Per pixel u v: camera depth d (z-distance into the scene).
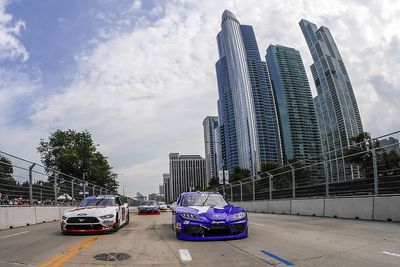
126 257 7.65
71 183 28.89
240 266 6.62
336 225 13.41
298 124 91.69
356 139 36.38
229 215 10.19
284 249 8.35
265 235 11.00
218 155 94.44
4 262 7.16
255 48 102.31
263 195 31.17
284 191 26.22
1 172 16.97
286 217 19.69
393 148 14.15
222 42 107.00
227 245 9.12
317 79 99.38
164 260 7.28
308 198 21.22
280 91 94.06
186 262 7.05
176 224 10.61
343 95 92.06
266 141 86.94
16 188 18.50
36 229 15.31
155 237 11.27
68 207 26.20
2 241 10.71
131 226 16.20
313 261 6.88
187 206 11.31
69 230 12.48
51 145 70.69
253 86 91.81
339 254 7.48
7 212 16.36
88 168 69.94
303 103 94.81
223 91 96.94
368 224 13.15
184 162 146.75
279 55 97.31
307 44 105.69
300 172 23.34
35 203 20.83
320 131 94.38
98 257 7.67
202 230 9.94
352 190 17.12
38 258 7.60
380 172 14.91
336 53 99.88
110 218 12.77
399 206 13.46
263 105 91.12
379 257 7.00
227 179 56.03
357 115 92.88
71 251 8.50
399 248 7.89
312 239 9.88
